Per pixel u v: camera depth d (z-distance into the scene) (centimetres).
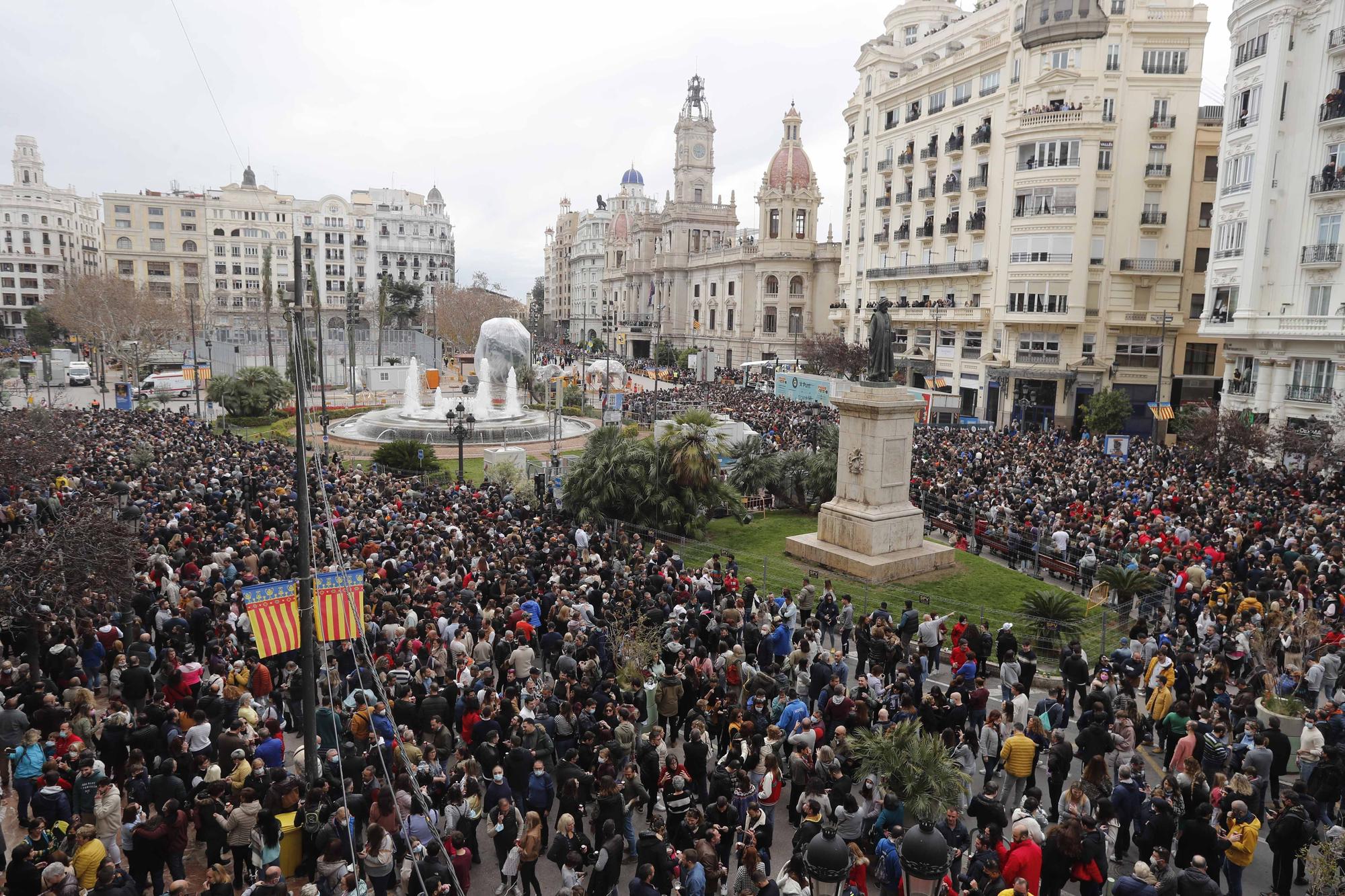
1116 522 2552
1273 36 3938
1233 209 4203
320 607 1335
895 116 7012
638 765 1241
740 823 1135
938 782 1135
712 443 3322
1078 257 5347
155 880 1082
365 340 10644
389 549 2088
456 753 1418
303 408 1251
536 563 2073
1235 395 4278
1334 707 1372
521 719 1259
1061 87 5353
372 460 4319
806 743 1270
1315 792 1212
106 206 12594
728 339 10962
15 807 1302
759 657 1698
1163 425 5450
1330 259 3744
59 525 1780
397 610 1733
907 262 6862
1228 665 1612
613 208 17225
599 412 6462
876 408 2428
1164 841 1110
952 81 6288
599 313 17262
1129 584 2094
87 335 8488
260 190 13525
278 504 2514
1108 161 5369
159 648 1667
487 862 1208
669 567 2127
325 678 1589
